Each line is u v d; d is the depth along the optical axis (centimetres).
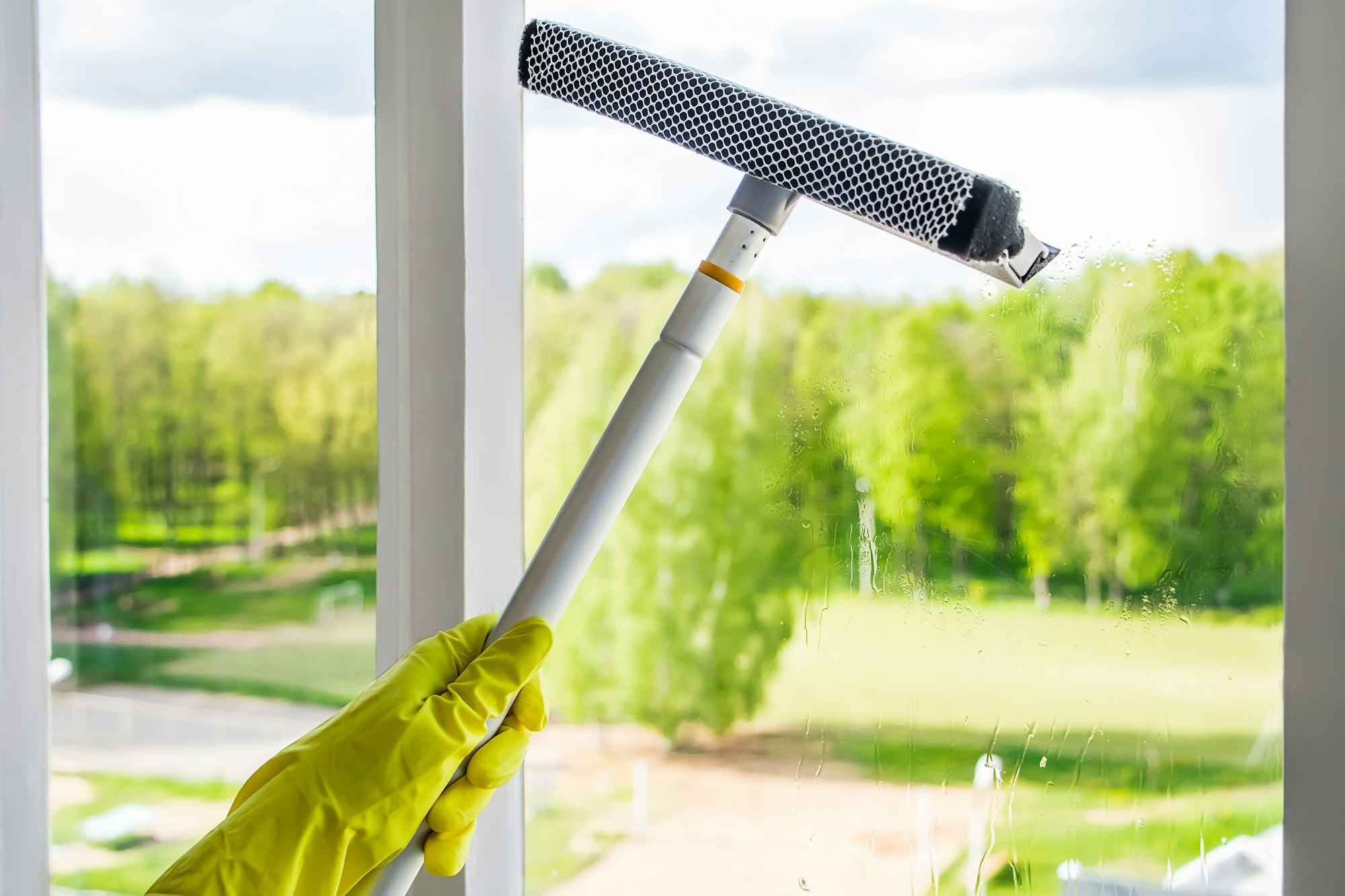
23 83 80
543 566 47
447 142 62
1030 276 43
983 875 66
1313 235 49
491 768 51
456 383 63
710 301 45
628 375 73
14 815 82
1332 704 49
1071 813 64
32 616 83
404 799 49
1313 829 50
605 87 45
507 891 71
